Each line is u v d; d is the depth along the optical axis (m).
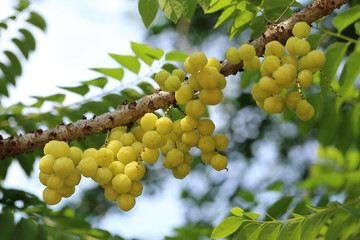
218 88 0.94
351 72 1.13
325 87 1.13
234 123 2.41
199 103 0.94
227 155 2.37
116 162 0.95
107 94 1.17
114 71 1.15
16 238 1.14
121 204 0.95
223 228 1.02
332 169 1.87
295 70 0.92
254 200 1.49
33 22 1.36
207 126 0.96
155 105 0.97
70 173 0.92
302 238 1.01
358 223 1.06
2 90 1.34
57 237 1.16
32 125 1.21
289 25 0.97
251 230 1.03
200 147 0.96
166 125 0.94
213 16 2.40
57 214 1.19
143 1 1.05
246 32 2.34
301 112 0.94
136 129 0.98
